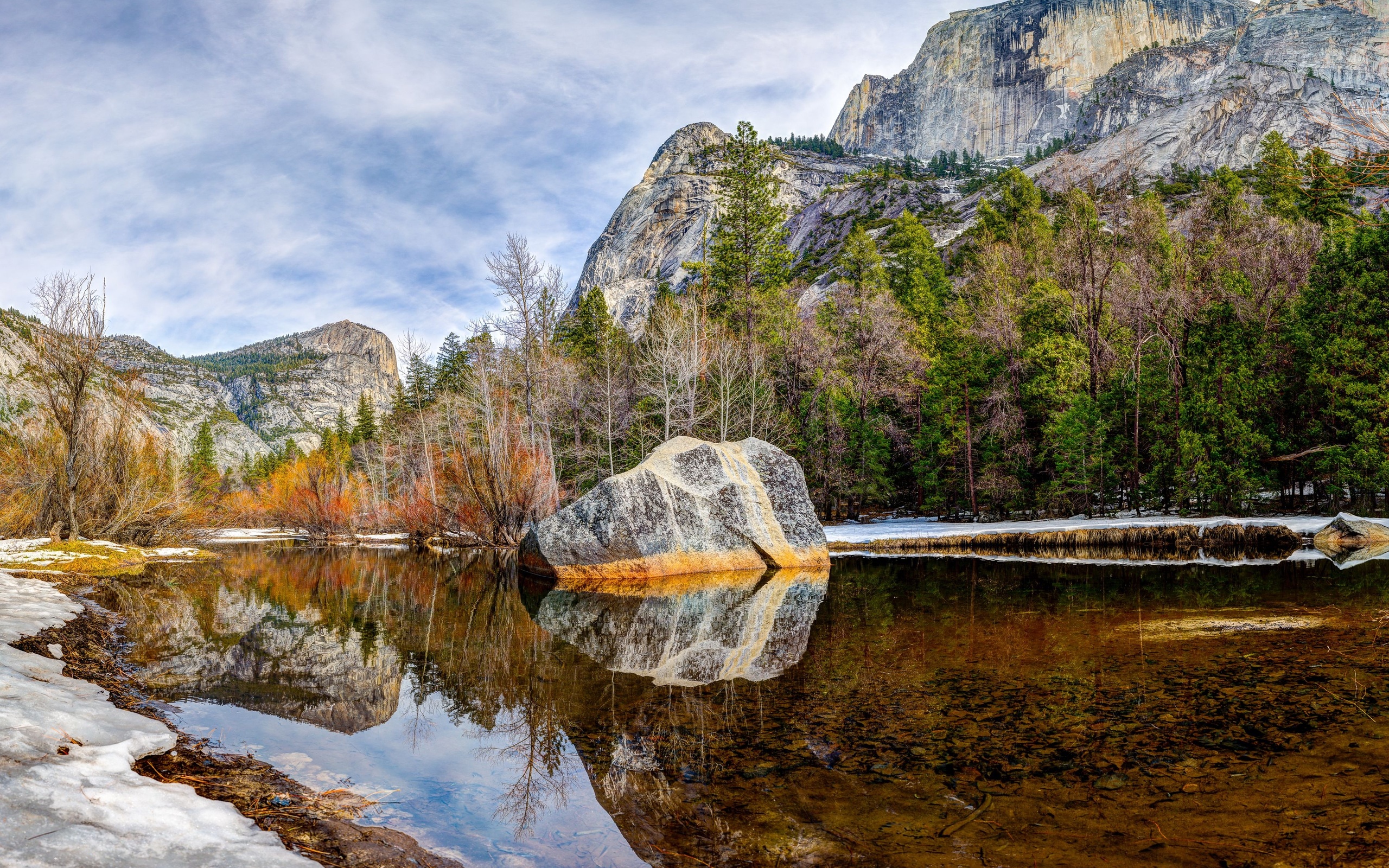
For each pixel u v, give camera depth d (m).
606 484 19.08
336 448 73.00
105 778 3.86
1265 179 50.34
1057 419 28.94
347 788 4.67
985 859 3.57
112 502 24.33
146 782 4.00
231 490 73.94
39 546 20.42
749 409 36.09
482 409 33.31
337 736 5.89
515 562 26.52
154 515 26.64
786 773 4.89
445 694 7.36
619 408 39.50
